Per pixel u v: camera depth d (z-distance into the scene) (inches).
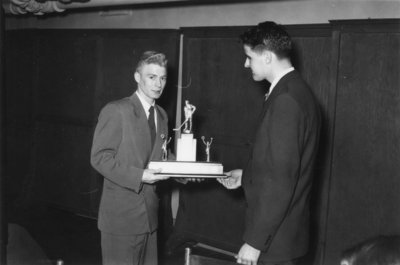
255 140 74.0
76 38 193.8
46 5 167.2
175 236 166.7
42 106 207.6
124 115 90.7
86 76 192.1
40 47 205.9
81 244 159.0
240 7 156.4
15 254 65.8
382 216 125.4
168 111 169.2
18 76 210.7
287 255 72.1
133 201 91.1
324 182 134.6
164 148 97.2
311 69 136.6
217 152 159.5
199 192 164.7
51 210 200.5
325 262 134.5
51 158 205.6
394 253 38.2
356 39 126.2
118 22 189.2
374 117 125.1
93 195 192.2
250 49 75.4
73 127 197.8
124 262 92.4
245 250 71.2
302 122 69.6
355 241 129.7
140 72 93.3
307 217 76.5
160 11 176.6
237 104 154.2
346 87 129.0
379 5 128.9
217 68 158.2
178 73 169.6
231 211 157.2
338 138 131.3
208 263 60.7
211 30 158.2
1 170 51.6
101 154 89.3
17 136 212.2
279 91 71.9
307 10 141.8
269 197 68.1
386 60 122.0
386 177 124.3
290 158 67.7
